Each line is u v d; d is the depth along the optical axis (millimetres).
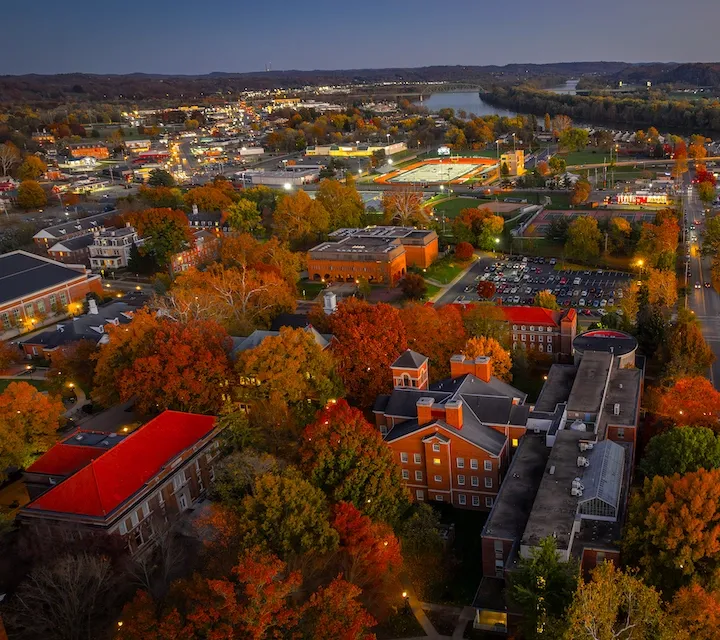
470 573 100875
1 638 72000
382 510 100438
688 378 131125
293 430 123125
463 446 114375
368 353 143375
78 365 160000
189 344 138000
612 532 93500
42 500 101188
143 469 107000
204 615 68688
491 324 169000
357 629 70750
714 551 82500
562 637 70000
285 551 85125
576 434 113938
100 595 84562
